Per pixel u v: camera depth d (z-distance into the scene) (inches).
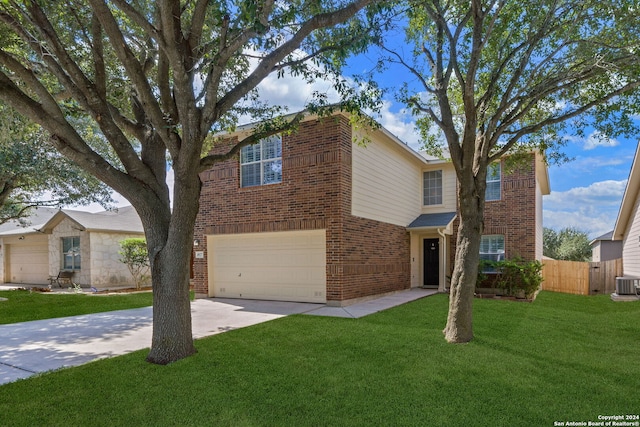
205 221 496.7
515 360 208.8
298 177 425.4
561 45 249.3
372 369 193.8
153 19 244.4
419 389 168.1
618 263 598.2
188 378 182.1
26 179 489.4
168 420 140.6
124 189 209.8
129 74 195.2
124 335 277.7
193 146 204.5
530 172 534.0
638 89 263.3
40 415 144.8
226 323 314.5
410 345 238.8
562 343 245.8
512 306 410.6
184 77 193.3
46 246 813.2
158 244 216.8
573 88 261.9
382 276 491.8
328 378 181.5
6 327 310.0
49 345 248.5
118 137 211.5
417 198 616.7
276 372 190.1
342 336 263.0
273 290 452.4
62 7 240.5
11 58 182.2
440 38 260.7
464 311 249.0
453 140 256.5
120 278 717.9
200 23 208.5
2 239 889.5
